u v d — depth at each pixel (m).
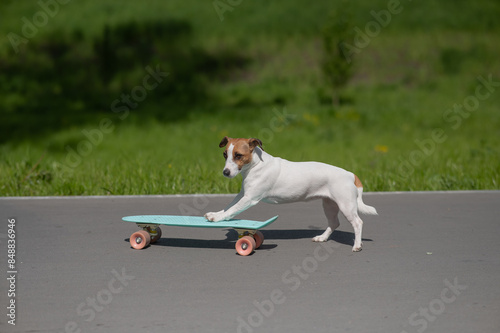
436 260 6.43
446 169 12.80
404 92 26.62
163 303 5.09
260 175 6.70
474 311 4.93
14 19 31.38
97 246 6.96
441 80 28.12
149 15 33.09
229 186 11.00
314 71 28.55
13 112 23.58
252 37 31.86
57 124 21.70
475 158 14.18
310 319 4.75
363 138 19.98
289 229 7.92
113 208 9.16
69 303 5.09
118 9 33.50
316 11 34.03
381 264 6.26
